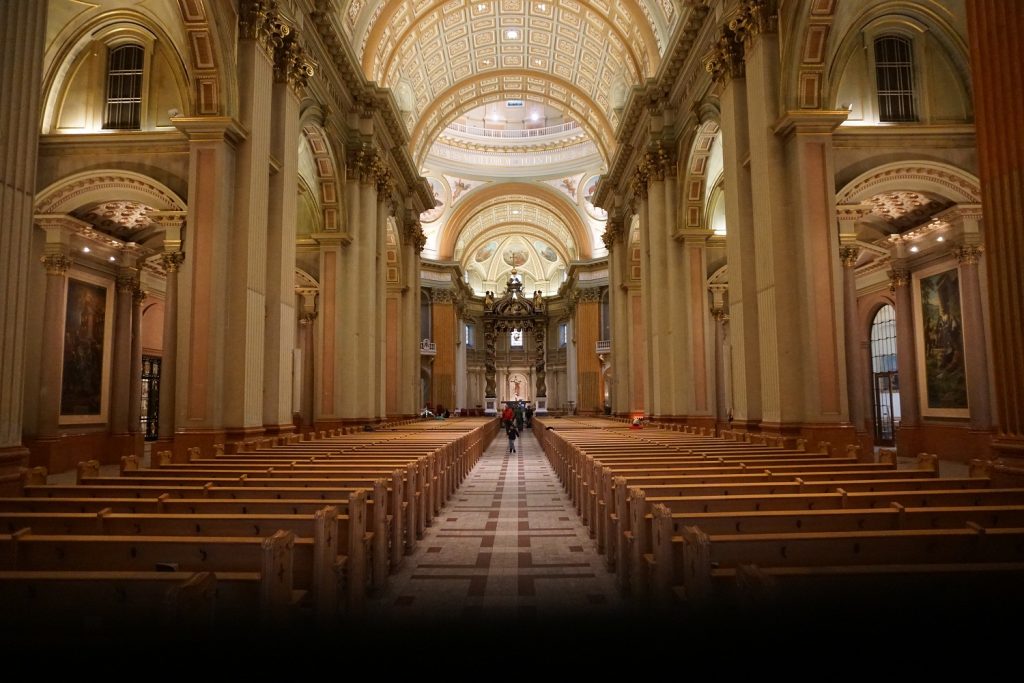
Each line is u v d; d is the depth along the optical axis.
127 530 4.26
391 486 5.90
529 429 40.09
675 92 17.41
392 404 24.42
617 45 22.05
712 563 3.57
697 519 4.21
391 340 24.67
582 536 7.42
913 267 15.92
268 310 11.70
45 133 11.60
